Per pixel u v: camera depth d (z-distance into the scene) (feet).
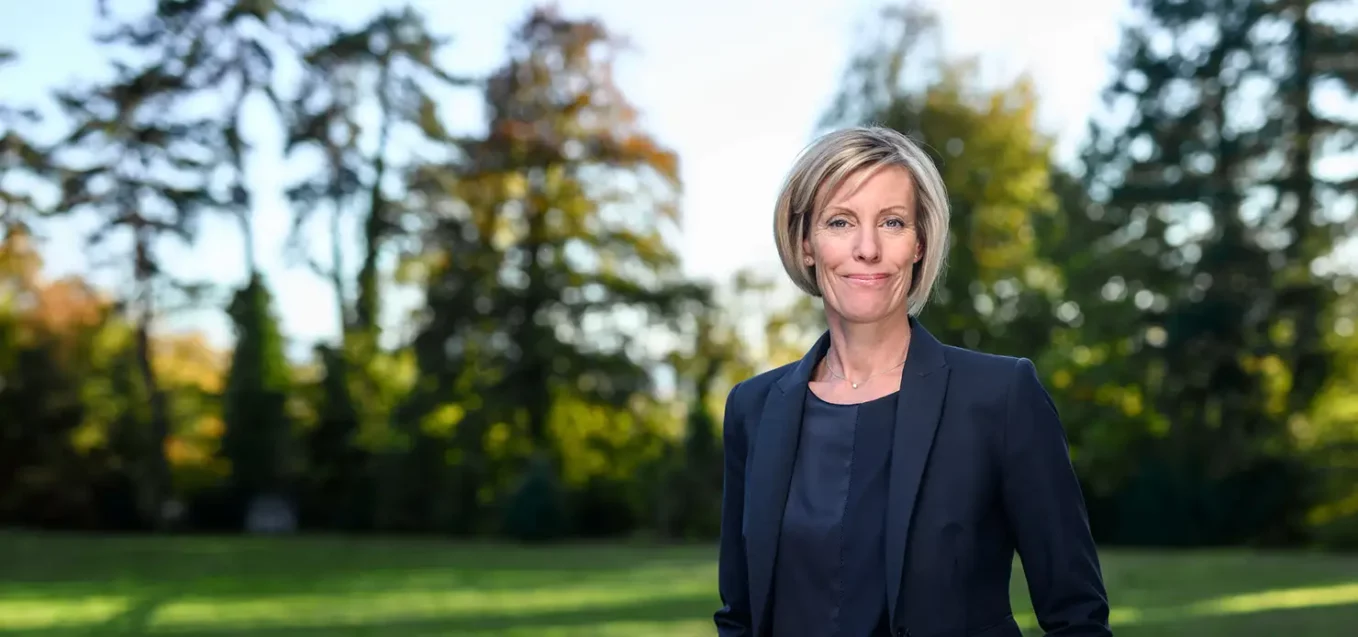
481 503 102.83
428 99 124.26
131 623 39.32
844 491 6.70
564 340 118.62
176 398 113.80
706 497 98.89
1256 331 96.99
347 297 124.88
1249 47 100.27
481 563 68.44
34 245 115.44
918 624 6.40
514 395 115.24
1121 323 100.07
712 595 47.24
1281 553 76.79
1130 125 102.22
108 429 107.14
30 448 104.06
